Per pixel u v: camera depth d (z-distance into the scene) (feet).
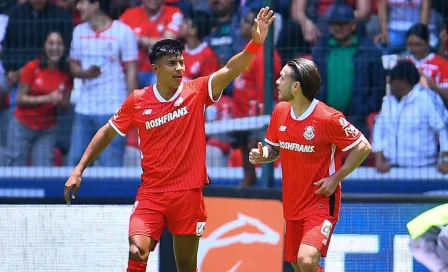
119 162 95.91
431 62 92.07
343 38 92.84
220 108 93.35
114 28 97.19
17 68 96.68
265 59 88.48
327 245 65.26
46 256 83.76
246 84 92.68
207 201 83.51
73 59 96.63
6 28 96.63
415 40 92.02
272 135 67.82
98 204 83.46
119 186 94.32
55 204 83.87
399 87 91.61
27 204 84.07
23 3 96.63
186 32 95.91
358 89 91.86
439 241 69.46
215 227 83.05
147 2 98.02
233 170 92.22
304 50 92.22
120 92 97.19
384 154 91.66
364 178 91.56
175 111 65.16
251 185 91.09
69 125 96.78
